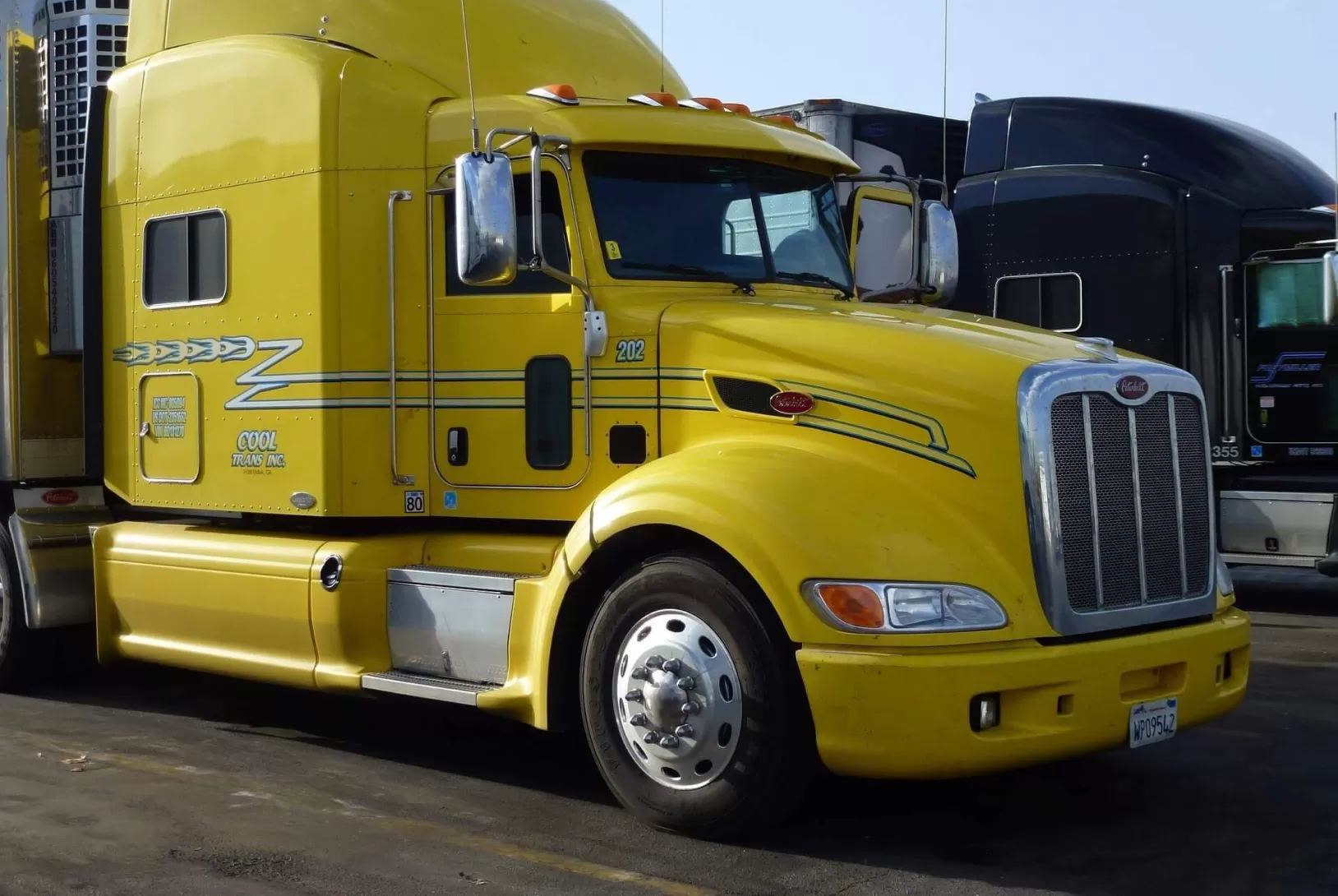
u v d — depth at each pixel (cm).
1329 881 487
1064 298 1144
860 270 717
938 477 521
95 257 773
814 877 491
